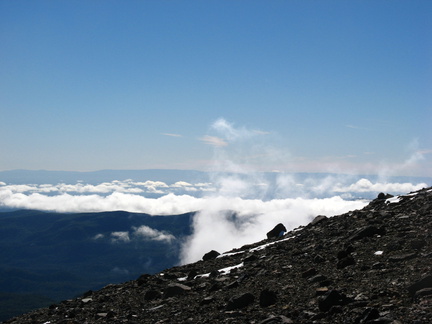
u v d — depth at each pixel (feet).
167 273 94.84
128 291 85.97
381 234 71.15
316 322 40.04
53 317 75.10
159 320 56.18
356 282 49.93
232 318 48.29
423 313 35.19
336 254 68.74
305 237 94.94
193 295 67.41
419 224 71.05
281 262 74.49
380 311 38.19
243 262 86.58
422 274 45.85
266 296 50.96
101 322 62.18
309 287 53.93
